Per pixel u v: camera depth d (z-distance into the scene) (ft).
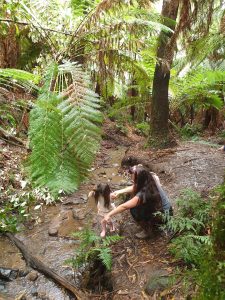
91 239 10.82
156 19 14.35
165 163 19.03
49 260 11.69
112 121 30.32
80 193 16.42
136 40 11.52
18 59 17.20
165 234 11.77
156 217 11.49
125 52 11.48
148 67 21.83
